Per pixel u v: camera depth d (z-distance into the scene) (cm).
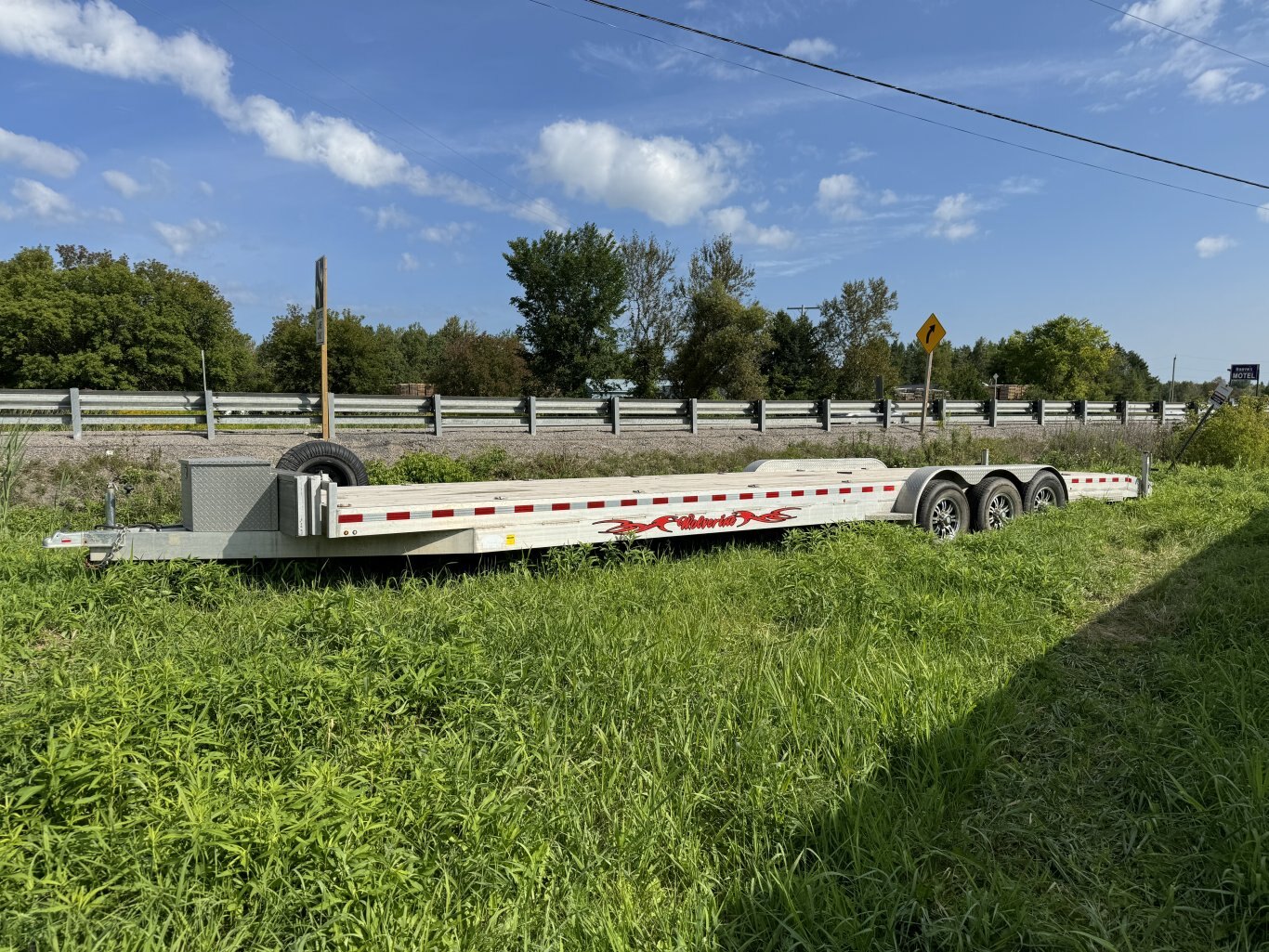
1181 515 1017
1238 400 2125
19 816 289
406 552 675
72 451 1197
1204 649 549
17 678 441
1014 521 963
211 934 255
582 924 279
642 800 354
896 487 959
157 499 1074
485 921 275
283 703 380
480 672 441
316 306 1286
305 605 509
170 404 1382
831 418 2219
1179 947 284
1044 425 2619
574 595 623
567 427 1817
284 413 1511
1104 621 643
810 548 820
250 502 640
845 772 374
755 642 560
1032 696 479
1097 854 335
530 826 320
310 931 263
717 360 4284
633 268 5212
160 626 541
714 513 817
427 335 9131
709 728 412
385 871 275
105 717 345
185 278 5475
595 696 440
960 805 368
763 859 319
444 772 345
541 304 4725
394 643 455
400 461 1233
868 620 585
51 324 4681
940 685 463
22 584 578
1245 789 354
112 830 280
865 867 315
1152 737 416
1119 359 10169
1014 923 282
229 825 278
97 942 244
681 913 287
